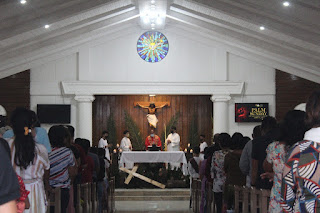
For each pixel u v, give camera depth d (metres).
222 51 17.86
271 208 4.14
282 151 4.09
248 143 5.88
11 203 1.96
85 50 17.72
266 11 12.21
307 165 2.61
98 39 17.67
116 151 17.95
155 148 14.67
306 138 2.72
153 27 17.36
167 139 18.33
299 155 2.67
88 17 13.84
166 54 17.88
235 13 13.14
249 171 5.93
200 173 8.64
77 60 17.84
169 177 14.20
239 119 17.77
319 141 2.66
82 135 17.61
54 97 17.88
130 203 12.55
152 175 14.24
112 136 18.80
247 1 12.00
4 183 1.93
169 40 17.89
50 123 17.81
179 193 13.43
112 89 17.64
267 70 18.00
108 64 17.81
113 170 14.18
